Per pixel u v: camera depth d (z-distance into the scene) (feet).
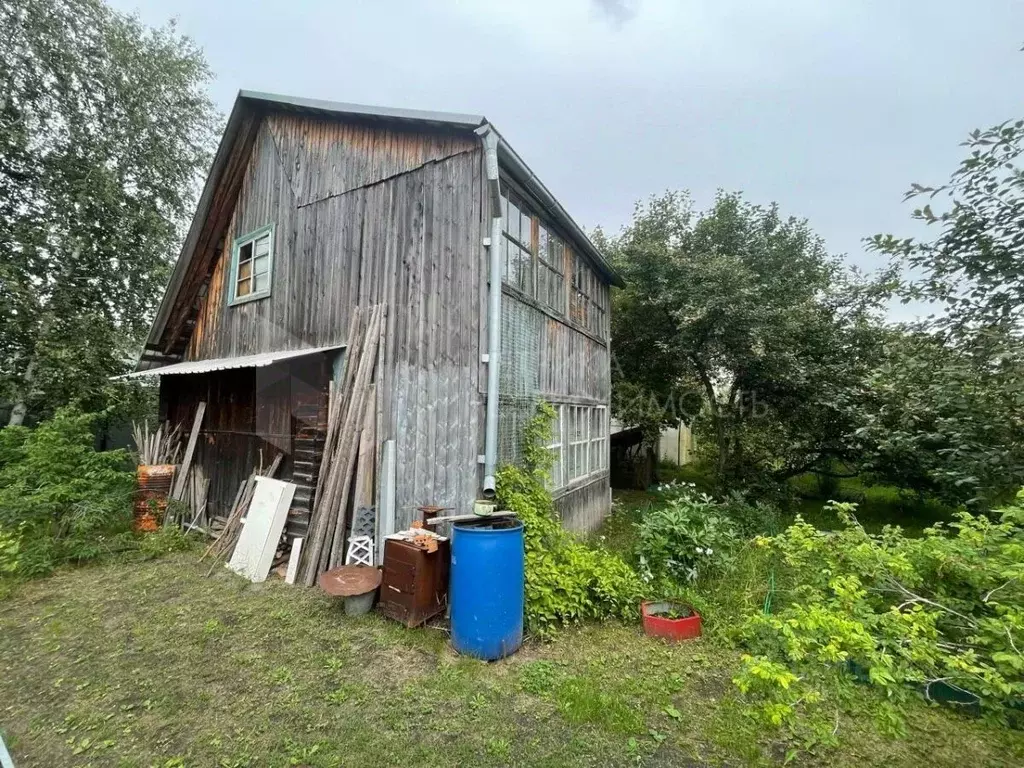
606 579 14.94
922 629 7.55
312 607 14.69
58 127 35.06
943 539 9.46
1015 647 6.81
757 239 39.34
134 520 23.09
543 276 22.54
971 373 13.76
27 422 36.01
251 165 25.91
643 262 38.34
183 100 41.29
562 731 9.34
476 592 11.95
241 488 21.44
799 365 33.27
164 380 30.86
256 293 24.58
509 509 15.83
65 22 34.04
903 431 18.02
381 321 18.38
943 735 9.36
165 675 11.01
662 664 11.89
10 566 16.17
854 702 8.28
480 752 8.71
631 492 42.78
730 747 8.98
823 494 41.52
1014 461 13.57
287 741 8.86
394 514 16.97
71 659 11.69
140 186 39.40
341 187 20.75
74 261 34.91
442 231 17.43
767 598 14.38
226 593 15.83
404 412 17.37
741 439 37.86
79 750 8.59
